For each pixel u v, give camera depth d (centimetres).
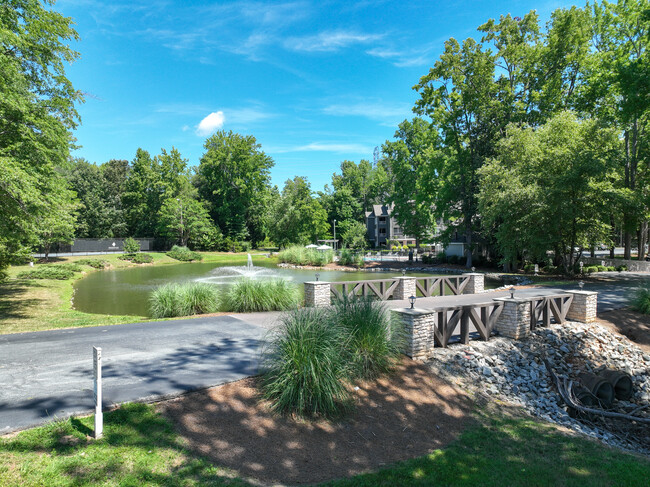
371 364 688
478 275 1670
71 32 1377
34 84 1348
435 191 3906
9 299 1552
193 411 501
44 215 1301
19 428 421
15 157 1142
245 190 6788
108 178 6469
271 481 398
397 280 1438
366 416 565
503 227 2542
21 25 1235
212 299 1305
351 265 3928
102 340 818
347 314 733
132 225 6275
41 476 349
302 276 3025
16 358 677
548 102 2936
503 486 426
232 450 440
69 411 465
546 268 2733
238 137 6775
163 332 899
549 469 472
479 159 3297
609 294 1641
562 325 1119
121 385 555
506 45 3100
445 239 3878
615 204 2206
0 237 1263
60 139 1343
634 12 2414
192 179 7450
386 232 6925
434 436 548
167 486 362
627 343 1085
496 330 1029
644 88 1891
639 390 918
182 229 5772
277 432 489
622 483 446
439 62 3309
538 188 2242
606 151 2231
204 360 683
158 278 2836
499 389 758
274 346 617
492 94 3241
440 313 855
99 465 376
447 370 760
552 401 789
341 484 405
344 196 7575
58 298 1678
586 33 2752
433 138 3884
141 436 434
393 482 418
